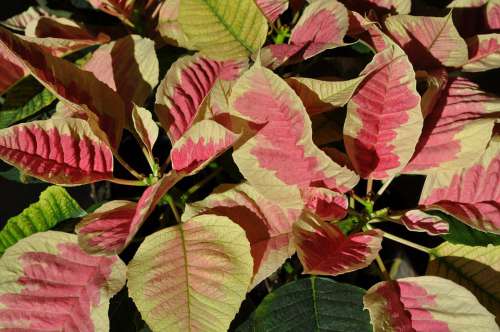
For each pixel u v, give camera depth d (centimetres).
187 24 69
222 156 72
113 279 64
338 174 63
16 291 63
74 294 64
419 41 70
